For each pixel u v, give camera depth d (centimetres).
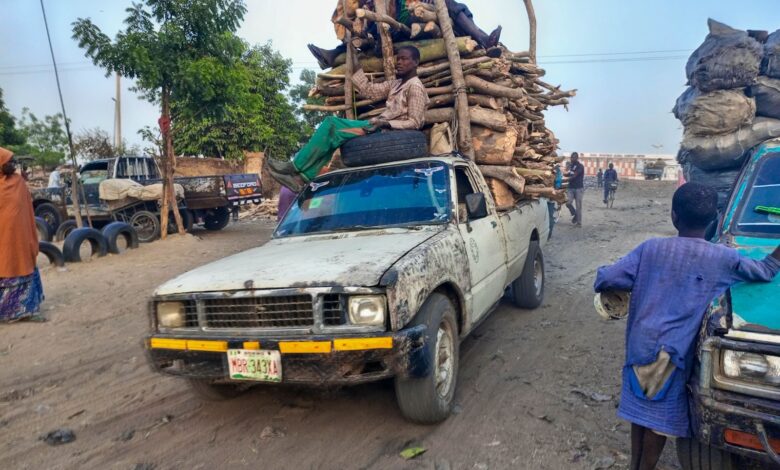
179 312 322
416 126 486
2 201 572
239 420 352
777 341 199
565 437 307
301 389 395
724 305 223
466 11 523
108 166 1337
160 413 369
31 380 438
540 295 600
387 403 363
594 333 493
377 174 441
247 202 1399
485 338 495
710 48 434
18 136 2698
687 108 450
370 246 338
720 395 206
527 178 548
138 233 1218
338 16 585
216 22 1108
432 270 316
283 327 289
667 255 228
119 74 1058
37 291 617
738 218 309
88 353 500
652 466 236
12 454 319
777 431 194
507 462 284
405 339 273
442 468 282
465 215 401
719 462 222
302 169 466
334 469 286
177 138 2098
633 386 229
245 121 2158
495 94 503
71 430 345
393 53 528
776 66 414
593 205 1986
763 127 409
